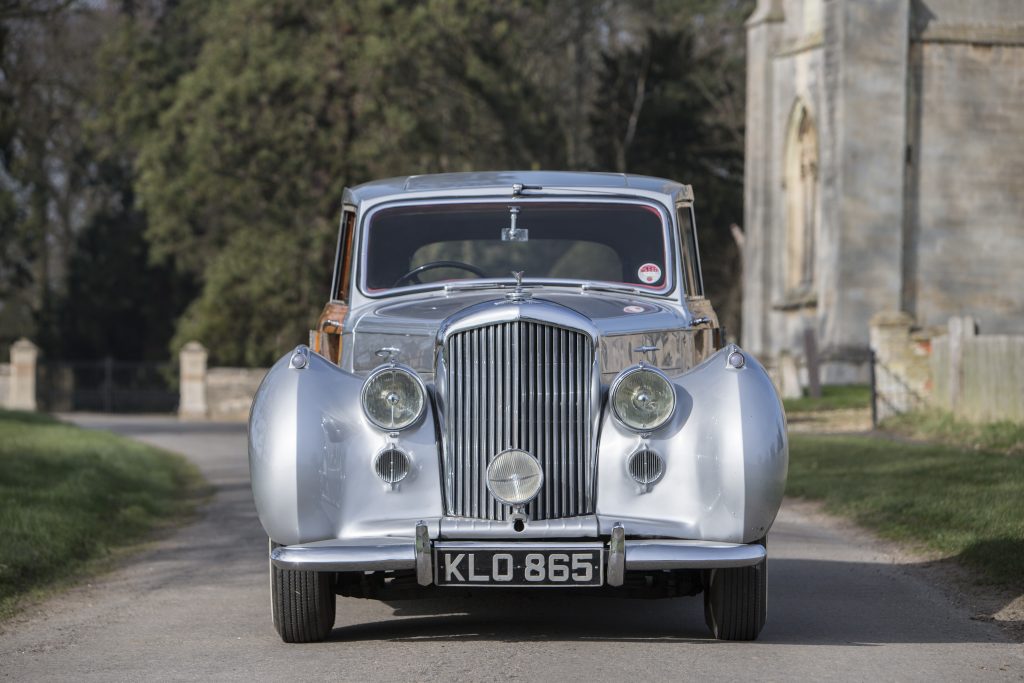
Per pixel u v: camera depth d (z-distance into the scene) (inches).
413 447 464.4
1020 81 2301.9
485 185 567.5
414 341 493.0
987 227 2299.5
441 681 422.0
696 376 479.2
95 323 4160.9
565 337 465.4
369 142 3002.0
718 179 3816.4
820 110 2418.8
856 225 2253.9
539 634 506.0
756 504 459.2
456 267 570.6
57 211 4461.1
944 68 2289.6
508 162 3334.2
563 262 566.3
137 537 840.9
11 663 469.4
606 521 456.8
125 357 4261.8
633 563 443.5
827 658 459.8
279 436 465.4
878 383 1627.7
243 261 3097.9
